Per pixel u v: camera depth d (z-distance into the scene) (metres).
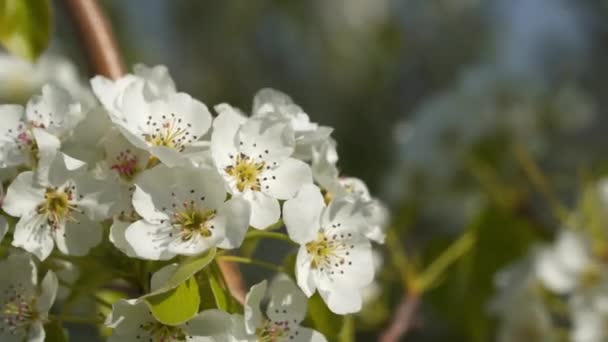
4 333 0.62
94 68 0.74
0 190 0.62
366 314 0.84
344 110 1.54
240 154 0.62
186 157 0.62
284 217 0.61
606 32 1.53
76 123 0.63
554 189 0.90
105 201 0.61
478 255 0.85
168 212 0.61
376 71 1.58
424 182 0.92
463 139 0.90
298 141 0.64
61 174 0.62
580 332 0.81
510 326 0.82
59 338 0.62
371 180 1.44
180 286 0.60
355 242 0.63
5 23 0.74
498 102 0.91
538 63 1.54
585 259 0.82
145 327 0.61
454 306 0.86
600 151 1.15
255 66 1.61
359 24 1.61
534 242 0.85
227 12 1.62
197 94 1.58
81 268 0.64
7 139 0.63
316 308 0.63
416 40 1.63
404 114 1.55
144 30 1.55
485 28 1.62
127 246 0.61
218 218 0.61
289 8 1.60
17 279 0.62
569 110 0.93
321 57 1.59
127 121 0.63
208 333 0.60
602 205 0.82
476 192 0.90
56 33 1.27
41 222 0.61
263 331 0.62
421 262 0.85
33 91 0.89
